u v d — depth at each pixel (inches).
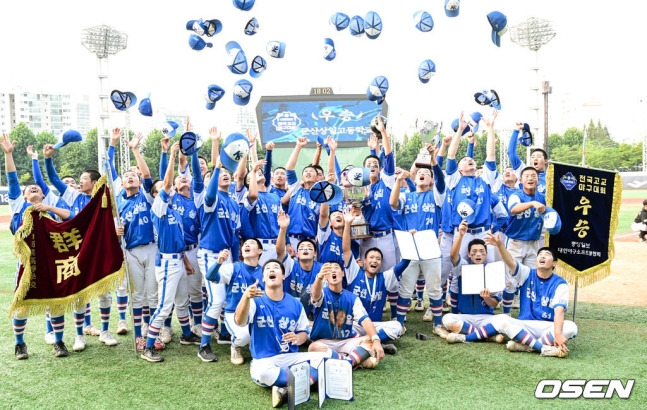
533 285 305.0
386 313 388.5
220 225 304.3
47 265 287.7
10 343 319.0
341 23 409.1
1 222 1149.7
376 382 253.8
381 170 377.1
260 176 338.0
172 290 295.3
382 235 351.3
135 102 326.0
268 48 382.9
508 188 374.9
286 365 249.8
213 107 354.0
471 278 315.3
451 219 353.7
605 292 439.8
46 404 234.1
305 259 301.6
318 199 295.6
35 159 329.4
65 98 4953.3
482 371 265.4
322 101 1075.9
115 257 295.7
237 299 278.8
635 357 281.7
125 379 262.2
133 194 316.2
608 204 341.4
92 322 370.0
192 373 269.9
